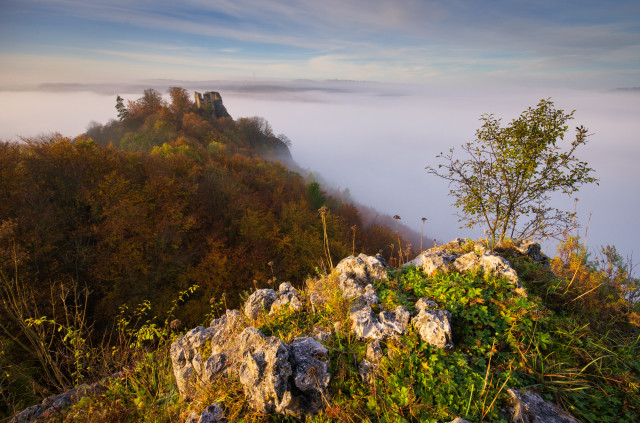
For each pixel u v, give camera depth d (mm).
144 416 4977
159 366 6109
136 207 31328
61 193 30312
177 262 31844
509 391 3781
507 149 9492
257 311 5941
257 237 41938
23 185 27359
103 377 6527
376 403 3713
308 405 3918
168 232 32125
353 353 4367
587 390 4078
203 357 5109
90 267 27000
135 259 28547
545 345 4535
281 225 47000
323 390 3914
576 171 8875
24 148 31734
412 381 3852
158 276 29766
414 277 5883
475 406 3605
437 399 3678
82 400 5551
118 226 28688
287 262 42156
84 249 27641
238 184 51625
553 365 4266
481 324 4750
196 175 46000
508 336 4531
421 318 4500
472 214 10789
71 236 27734
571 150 9016
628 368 4383
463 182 10688
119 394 5605
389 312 4867
